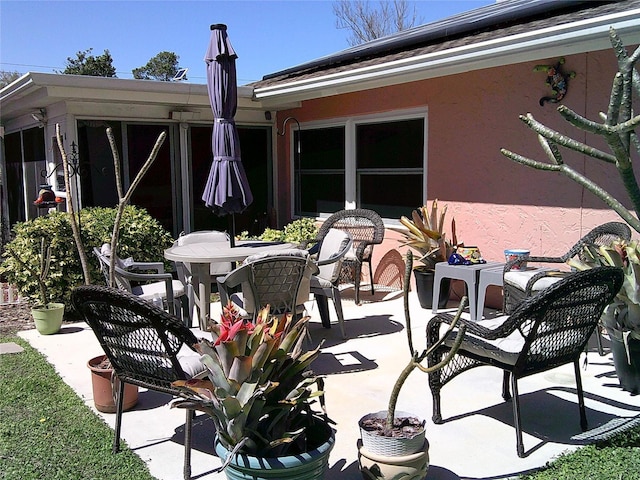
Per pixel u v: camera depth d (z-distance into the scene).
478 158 6.29
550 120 5.58
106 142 7.97
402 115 7.16
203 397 2.45
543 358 3.09
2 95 7.99
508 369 3.08
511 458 3.00
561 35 4.65
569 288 2.89
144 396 3.99
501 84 5.98
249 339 2.47
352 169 7.97
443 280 6.26
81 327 5.79
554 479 2.72
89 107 7.70
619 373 3.89
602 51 5.11
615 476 2.72
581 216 5.43
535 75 5.66
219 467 2.98
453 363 3.44
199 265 5.02
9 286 7.09
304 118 8.77
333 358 4.72
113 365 3.18
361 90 7.36
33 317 5.60
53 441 3.26
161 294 5.13
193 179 8.71
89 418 3.58
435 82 6.67
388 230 7.48
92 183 7.90
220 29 5.39
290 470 2.31
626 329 3.66
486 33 5.81
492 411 3.62
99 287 2.91
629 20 4.22
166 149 8.49
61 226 6.04
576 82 5.33
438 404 3.43
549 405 3.68
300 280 4.40
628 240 4.55
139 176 3.62
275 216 9.29
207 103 7.79
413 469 2.48
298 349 2.66
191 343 2.79
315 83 7.10
